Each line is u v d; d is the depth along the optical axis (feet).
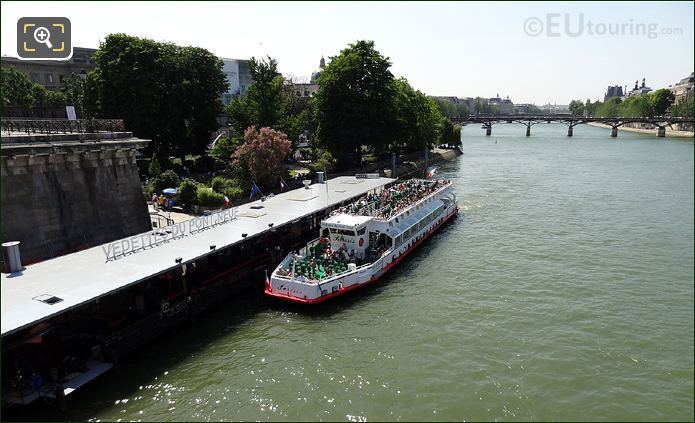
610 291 112.16
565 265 130.21
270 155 190.70
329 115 257.14
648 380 78.07
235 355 87.04
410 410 71.72
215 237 108.68
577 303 106.11
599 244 148.87
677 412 70.59
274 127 231.71
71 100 287.07
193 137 232.32
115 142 130.41
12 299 75.15
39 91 288.10
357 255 124.88
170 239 107.04
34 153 108.88
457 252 143.54
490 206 207.10
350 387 77.20
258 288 117.50
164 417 70.85
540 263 132.16
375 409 72.02
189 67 225.97
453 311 103.19
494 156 407.03
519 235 160.56
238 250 123.13
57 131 129.18
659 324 95.81
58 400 71.31
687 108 597.93
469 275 124.16
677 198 216.95
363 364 83.51
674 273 122.62
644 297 108.58
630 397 74.13
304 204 140.56
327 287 106.83
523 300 108.17
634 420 69.21
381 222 130.00
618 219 180.24
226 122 374.84
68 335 82.38
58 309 71.46
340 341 91.40
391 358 85.20
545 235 160.04
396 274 125.80
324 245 127.65
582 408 71.87
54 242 115.34
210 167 232.32
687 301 105.91
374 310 104.27
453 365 82.84
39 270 88.38
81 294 77.05
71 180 119.85
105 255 96.73
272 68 235.40
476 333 93.66
